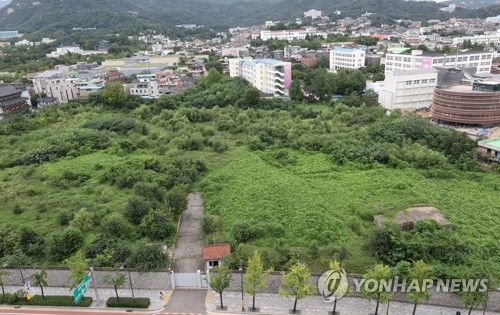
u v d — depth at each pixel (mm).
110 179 78938
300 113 131000
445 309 44656
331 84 153125
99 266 50562
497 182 75875
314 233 57031
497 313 44000
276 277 47656
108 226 58344
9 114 134750
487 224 60750
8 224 62219
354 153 89125
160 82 170250
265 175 80500
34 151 95188
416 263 43719
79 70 196750
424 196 69125
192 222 64312
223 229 60500
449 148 91000
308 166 86188
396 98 136250
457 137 92188
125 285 49562
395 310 44562
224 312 45156
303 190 71750
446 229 56844
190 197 73438
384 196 70062
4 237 56750
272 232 58000
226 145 99688
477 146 91562
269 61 169750
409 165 83875
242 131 113812
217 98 146250
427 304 45375
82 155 96250
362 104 137375
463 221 61031
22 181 81188
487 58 176125
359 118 119250
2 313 45969
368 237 54625
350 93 157250
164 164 85000
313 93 152500
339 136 102062
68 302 46781
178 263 53156
